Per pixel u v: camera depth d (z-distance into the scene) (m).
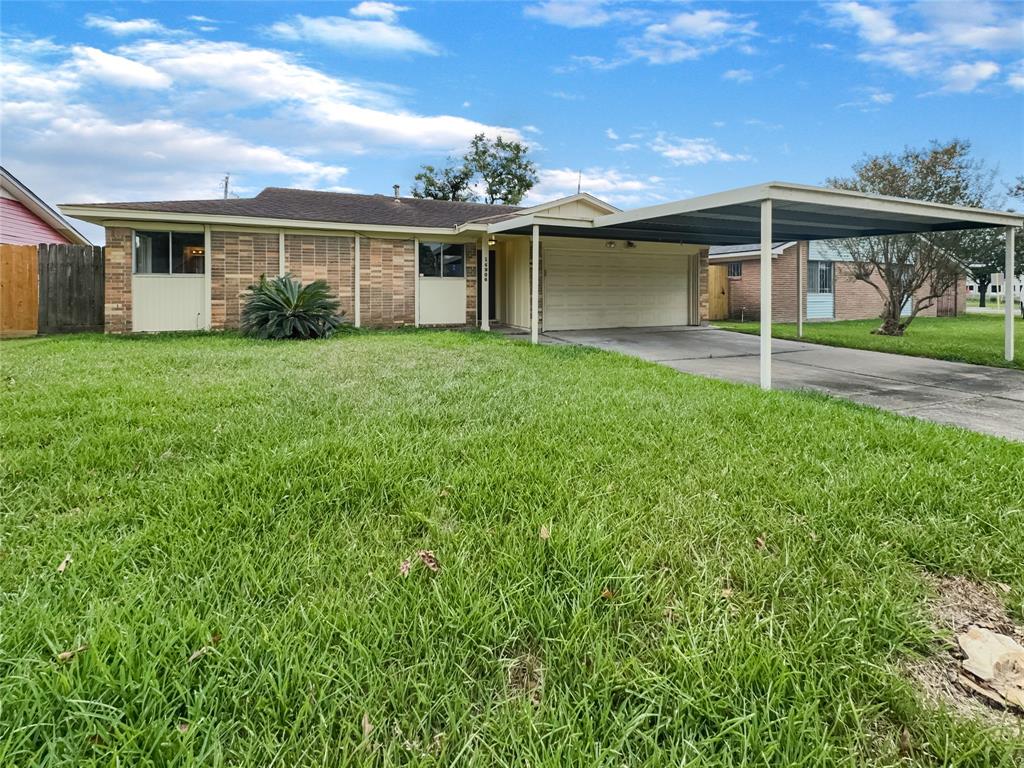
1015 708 1.49
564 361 7.38
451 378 5.79
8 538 2.20
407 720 1.38
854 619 1.78
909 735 1.39
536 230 9.42
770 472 3.06
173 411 4.12
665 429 3.89
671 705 1.45
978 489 2.82
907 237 12.21
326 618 1.73
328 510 2.54
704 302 14.80
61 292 11.32
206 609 1.77
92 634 1.58
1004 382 6.92
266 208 12.30
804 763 1.29
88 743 1.27
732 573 2.08
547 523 2.41
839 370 7.81
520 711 1.42
